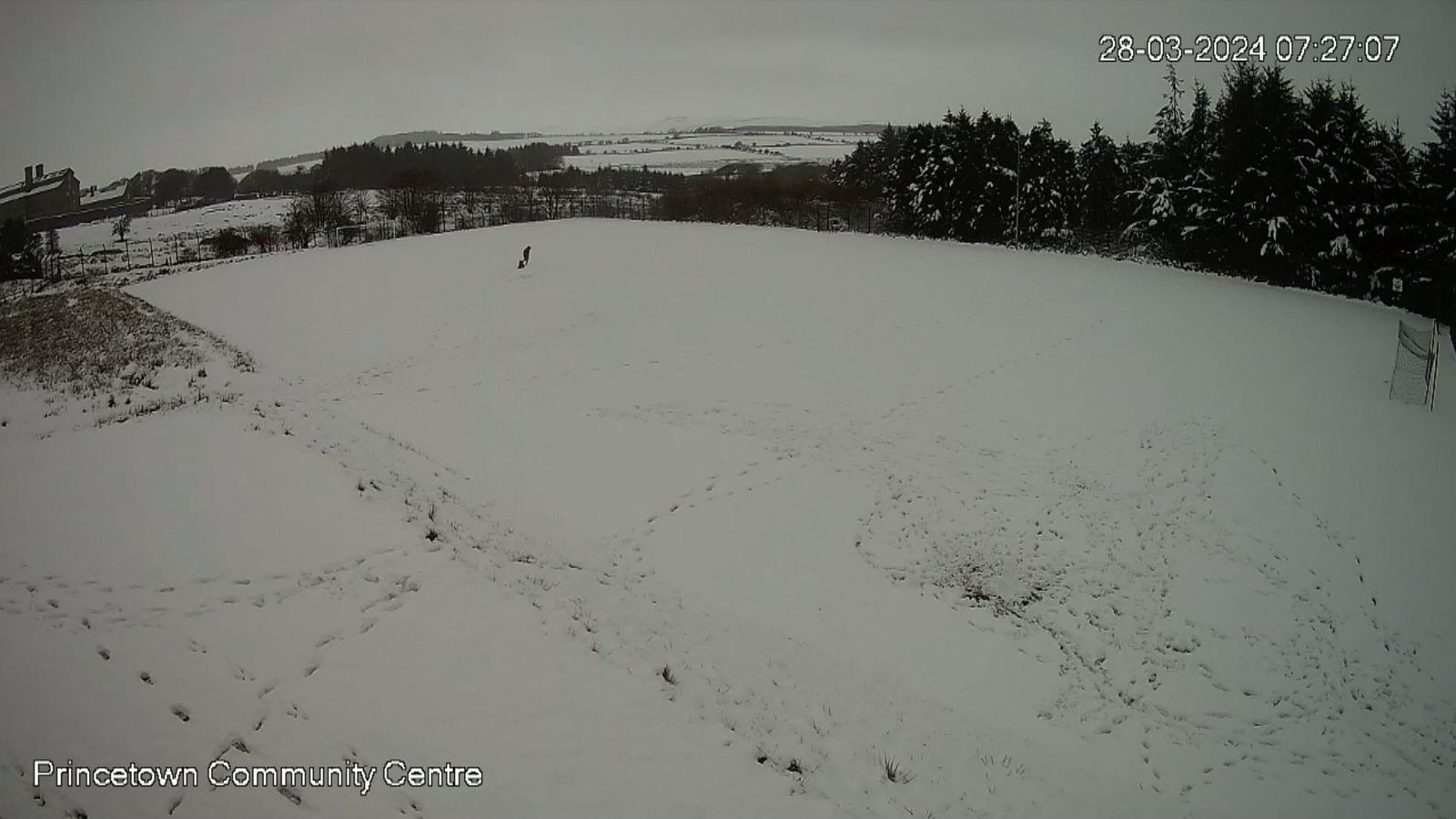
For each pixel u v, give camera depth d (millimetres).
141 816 8305
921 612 14125
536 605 12891
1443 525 16547
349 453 18547
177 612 11977
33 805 8180
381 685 10719
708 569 14930
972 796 10148
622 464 18484
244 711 10008
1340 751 11758
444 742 9820
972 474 18328
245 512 15273
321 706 10242
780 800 9477
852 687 12133
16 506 15289
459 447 19141
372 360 25625
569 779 9445
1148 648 13539
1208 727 12117
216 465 17531
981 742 11367
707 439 19750
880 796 9828
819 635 13406
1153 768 11352
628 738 10141
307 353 26328
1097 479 18141
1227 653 13445
